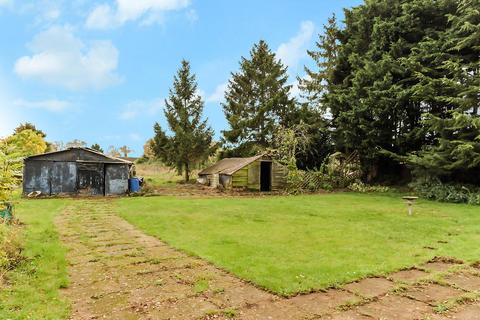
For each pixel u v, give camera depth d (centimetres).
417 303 503
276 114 3538
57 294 513
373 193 2197
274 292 532
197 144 3253
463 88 1769
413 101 2070
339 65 2711
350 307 485
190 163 3381
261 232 969
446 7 2044
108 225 1101
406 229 1020
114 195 2186
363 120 2209
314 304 493
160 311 463
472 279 607
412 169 2178
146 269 646
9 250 668
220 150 3628
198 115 3359
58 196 2088
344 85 2625
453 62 1809
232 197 2020
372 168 2584
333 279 583
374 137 2241
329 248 793
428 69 1938
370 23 2425
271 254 736
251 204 1614
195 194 2223
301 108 3272
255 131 3584
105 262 690
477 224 1103
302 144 2811
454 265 686
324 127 2900
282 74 3741
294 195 2155
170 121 3291
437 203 1661
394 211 1388
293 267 644
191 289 545
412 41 2234
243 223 1109
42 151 2694
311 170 2691
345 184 2589
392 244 842
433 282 589
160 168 4509
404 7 2122
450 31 1905
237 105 3638
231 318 445
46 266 641
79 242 863
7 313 438
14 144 752
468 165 1744
